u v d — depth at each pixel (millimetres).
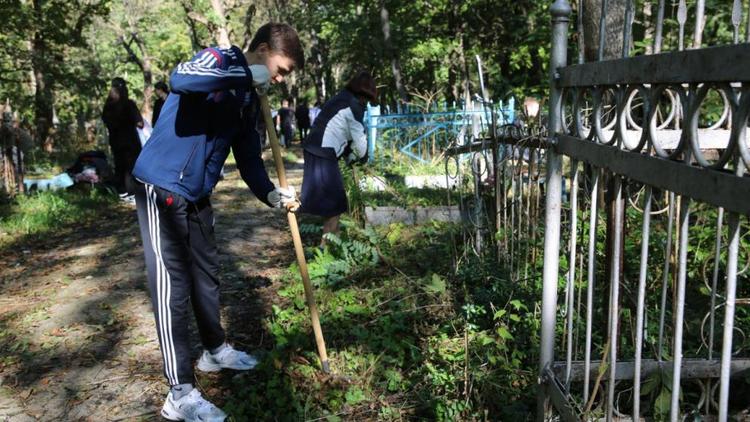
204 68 2594
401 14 18609
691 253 3494
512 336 3125
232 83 2641
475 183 4406
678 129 2682
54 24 15516
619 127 1790
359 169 6480
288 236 6383
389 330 3490
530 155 3684
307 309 3990
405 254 4984
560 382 2344
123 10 25828
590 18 5102
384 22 17812
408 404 2883
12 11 13891
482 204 4488
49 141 19344
